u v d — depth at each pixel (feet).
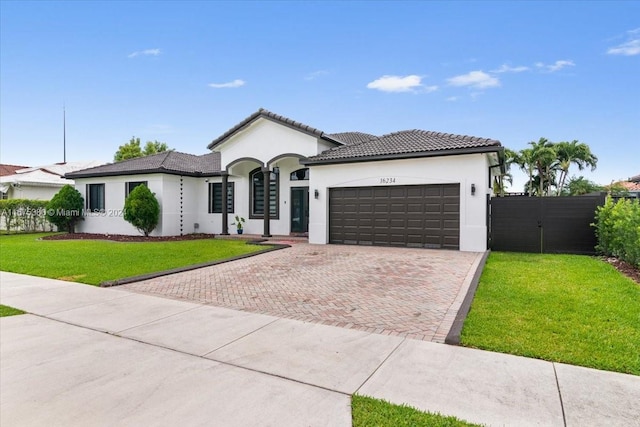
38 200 78.48
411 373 13.65
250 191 64.95
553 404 11.39
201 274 32.24
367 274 31.19
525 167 123.44
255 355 15.53
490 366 14.08
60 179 92.53
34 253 44.62
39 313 21.79
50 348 16.53
